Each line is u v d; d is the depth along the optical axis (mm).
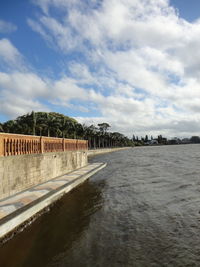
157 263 6484
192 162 40125
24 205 8258
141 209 11766
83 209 11703
